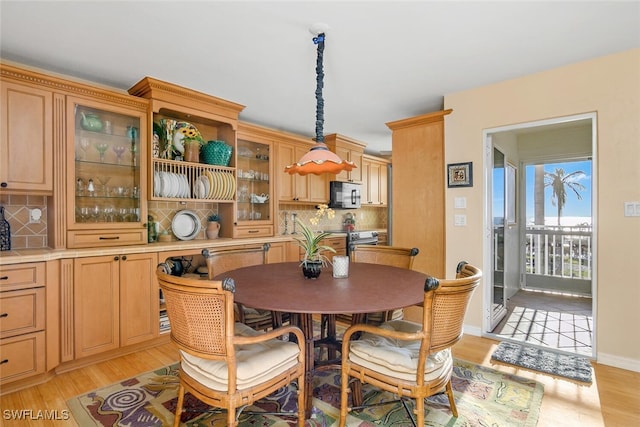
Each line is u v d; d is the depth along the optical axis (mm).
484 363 2434
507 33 2109
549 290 4750
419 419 1425
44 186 2285
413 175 3480
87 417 1763
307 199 4445
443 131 3270
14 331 2010
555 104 2625
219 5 1811
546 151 4590
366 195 5555
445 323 1419
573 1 1789
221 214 3623
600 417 1775
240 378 1368
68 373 2256
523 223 4871
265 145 3934
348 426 1701
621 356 2357
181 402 1606
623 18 1943
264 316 2258
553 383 2137
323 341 2201
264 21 1966
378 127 4422
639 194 2305
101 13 1875
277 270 2295
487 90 2961
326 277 2072
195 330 1351
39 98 2260
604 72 2428
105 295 2414
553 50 2338
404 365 1456
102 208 2691
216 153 3295
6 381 1978
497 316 3363
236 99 3344
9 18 1910
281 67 2592
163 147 2986
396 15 1909
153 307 2670
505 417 1767
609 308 2404
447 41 2205
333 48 2295
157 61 2484
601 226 2436
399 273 2189
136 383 2127
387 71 2668
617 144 2379
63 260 2225
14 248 2389
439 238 3309
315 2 1788
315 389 2086
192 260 3258
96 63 2514
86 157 2580
